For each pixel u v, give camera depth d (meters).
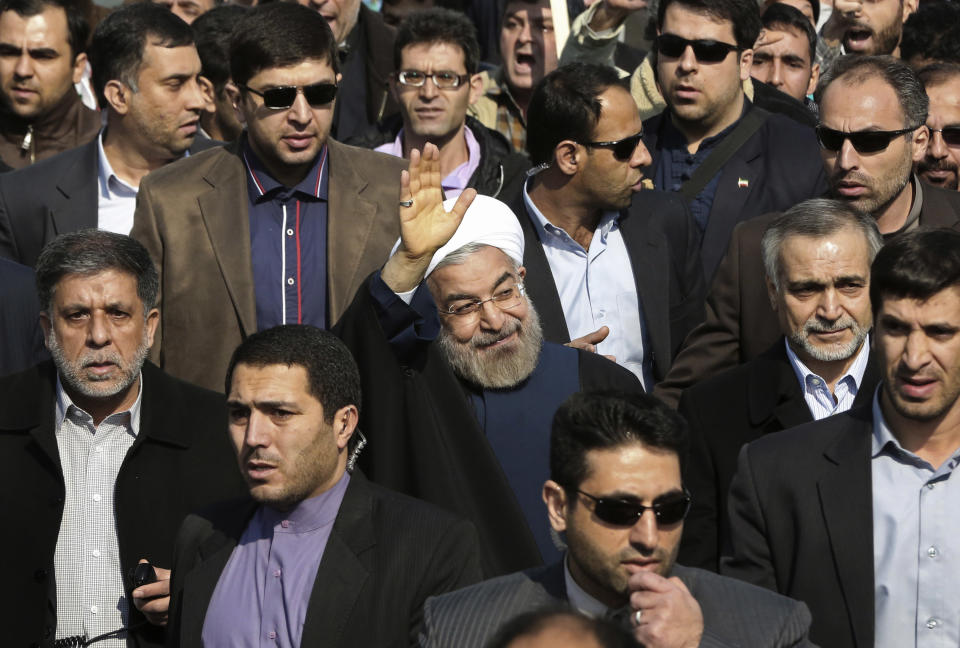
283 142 8.14
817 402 7.31
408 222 6.93
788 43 11.27
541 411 7.60
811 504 6.25
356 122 11.52
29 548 7.00
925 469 6.15
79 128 11.08
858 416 6.39
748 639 5.22
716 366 8.27
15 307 8.31
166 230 8.12
